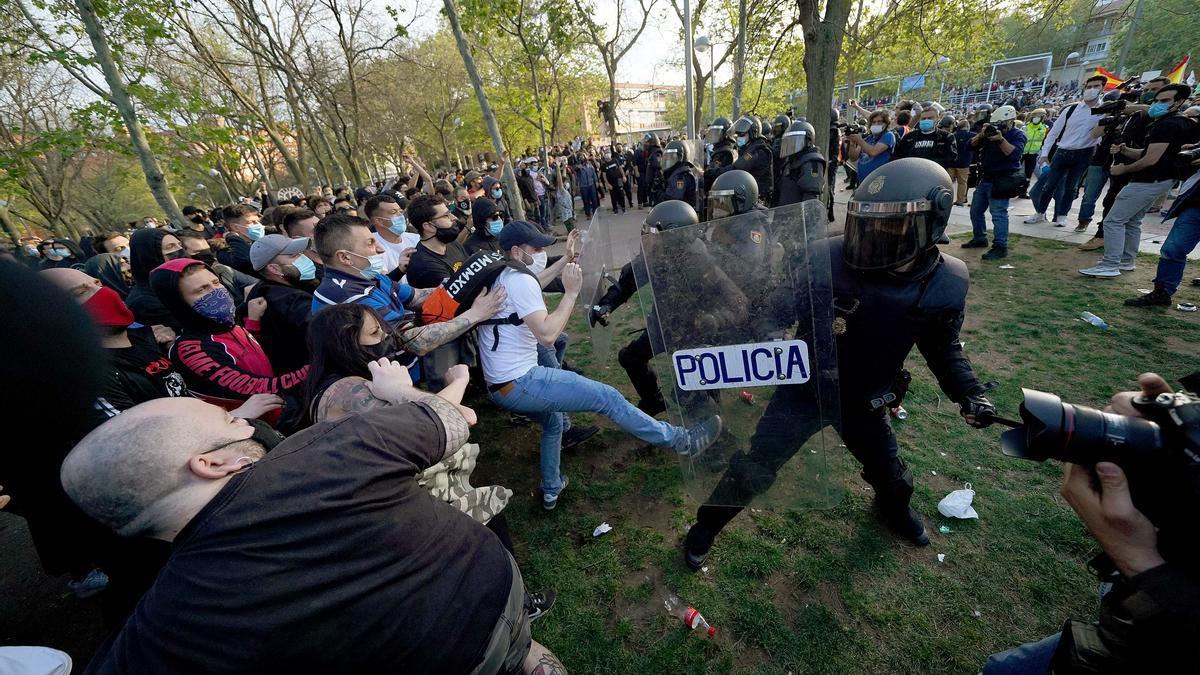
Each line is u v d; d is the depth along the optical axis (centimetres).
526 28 958
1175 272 364
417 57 2084
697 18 1324
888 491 189
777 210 138
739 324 154
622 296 285
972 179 835
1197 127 375
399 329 212
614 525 242
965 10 860
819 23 508
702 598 196
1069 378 304
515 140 2714
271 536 77
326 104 1404
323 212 607
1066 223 630
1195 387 83
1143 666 78
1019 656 112
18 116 1224
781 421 162
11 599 250
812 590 192
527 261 235
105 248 543
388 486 89
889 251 131
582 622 195
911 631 172
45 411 64
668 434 226
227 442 88
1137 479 76
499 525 183
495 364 217
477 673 95
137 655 72
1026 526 207
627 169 1377
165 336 294
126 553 151
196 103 668
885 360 152
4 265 61
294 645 75
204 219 800
